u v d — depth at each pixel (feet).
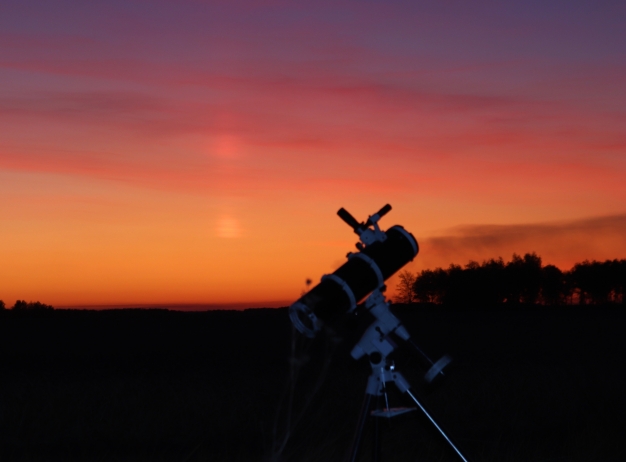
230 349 99.09
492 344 106.42
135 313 270.87
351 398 35.86
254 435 27.43
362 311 12.87
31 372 62.49
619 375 43.73
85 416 30.19
